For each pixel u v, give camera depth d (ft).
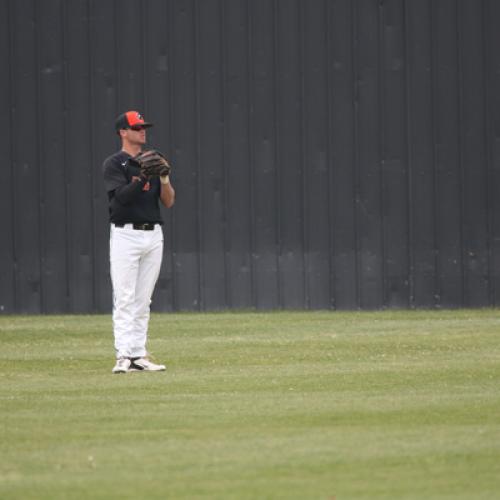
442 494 62.85
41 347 132.87
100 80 173.88
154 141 173.47
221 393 96.17
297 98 173.58
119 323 110.83
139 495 63.00
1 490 64.34
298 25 173.37
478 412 85.35
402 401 90.48
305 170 174.09
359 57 173.99
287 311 174.19
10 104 174.50
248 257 174.40
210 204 173.99
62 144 174.50
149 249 110.93
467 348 125.29
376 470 68.08
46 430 80.53
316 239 174.50
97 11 173.47
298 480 65.98
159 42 173.37
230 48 173.27
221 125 173.68
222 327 150.30
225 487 64.49
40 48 174.09
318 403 90.07
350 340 132.98
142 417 85.05
